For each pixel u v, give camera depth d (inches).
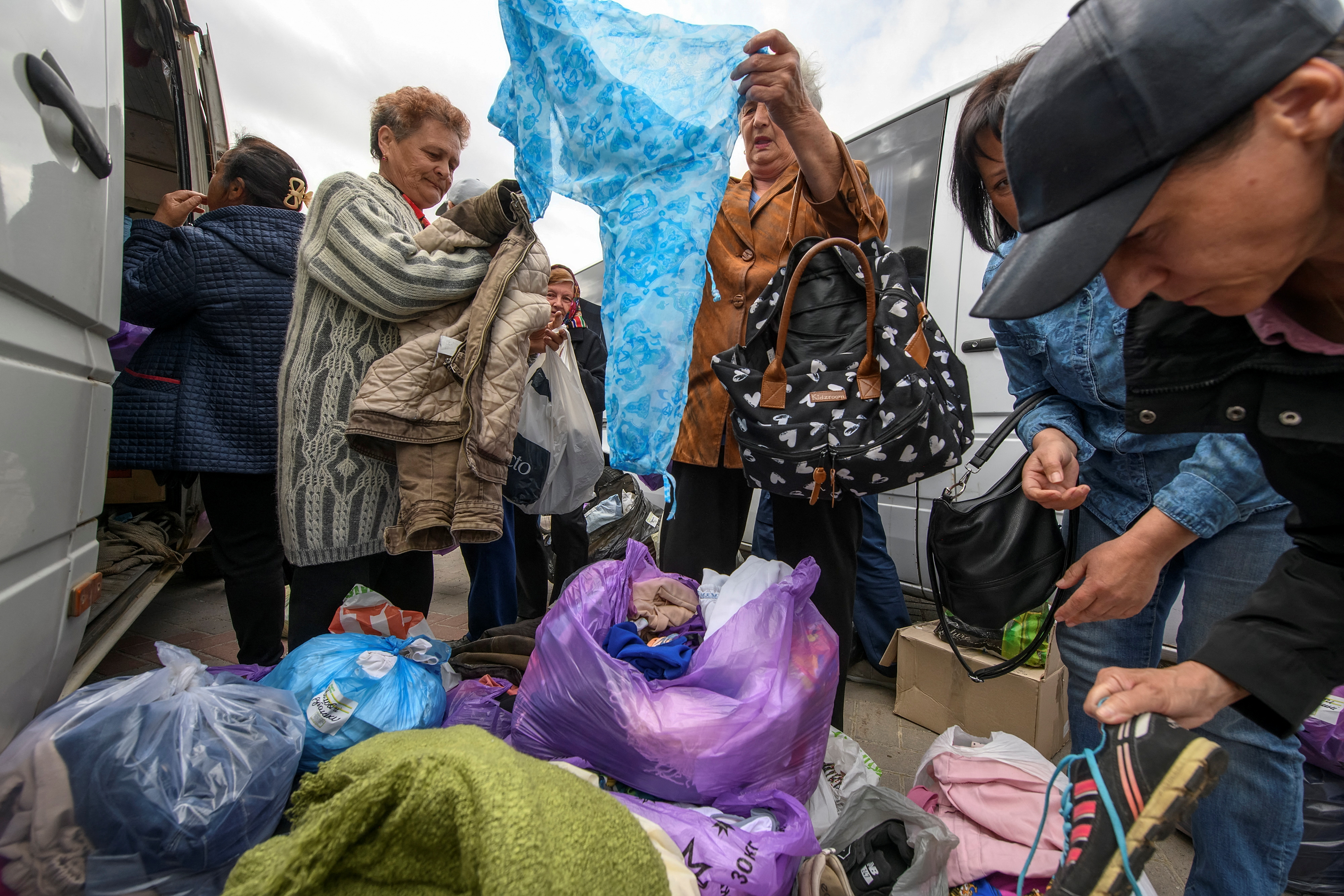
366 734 52.4
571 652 51.3
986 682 81.4
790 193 61.8
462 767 26.8
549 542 150.9
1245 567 43.0
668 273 44.9
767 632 52.1
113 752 41.9
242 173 77.4
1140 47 19.4
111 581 92.3
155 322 71.6
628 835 28.0
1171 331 30.9
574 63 48.5
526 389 87.7
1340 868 59.4
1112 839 23.1
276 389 73.1
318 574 62.1
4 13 38.6
